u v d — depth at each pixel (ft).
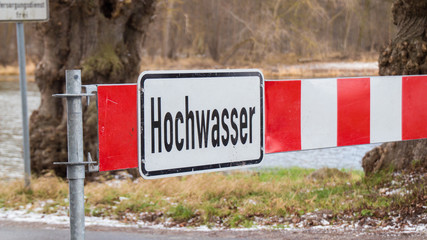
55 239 26.30
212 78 11.91
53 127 52.90
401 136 17.02
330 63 120.88
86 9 51.11
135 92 11.05
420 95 17.28
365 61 121.70
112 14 51.80
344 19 111.24
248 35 127.95
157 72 11.13
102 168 10.80
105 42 51.96
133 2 52.21
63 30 51.96
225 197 34.53
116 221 30.30
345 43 110.22
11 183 41.55
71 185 9.62
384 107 16.57
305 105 14.87
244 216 29.25
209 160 12.05
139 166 11.12
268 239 24.20
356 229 24.52
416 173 31.32
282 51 123.65
